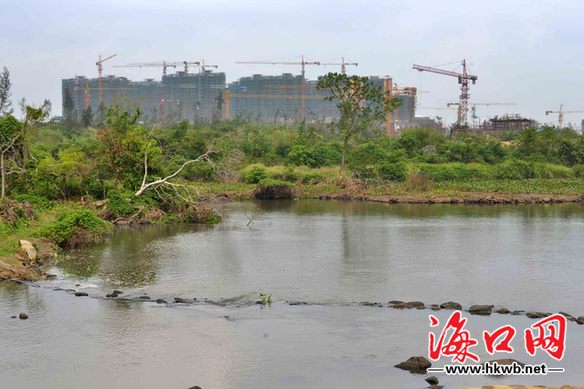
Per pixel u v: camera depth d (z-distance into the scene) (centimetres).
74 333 2227
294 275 3083
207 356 2025
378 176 7600
